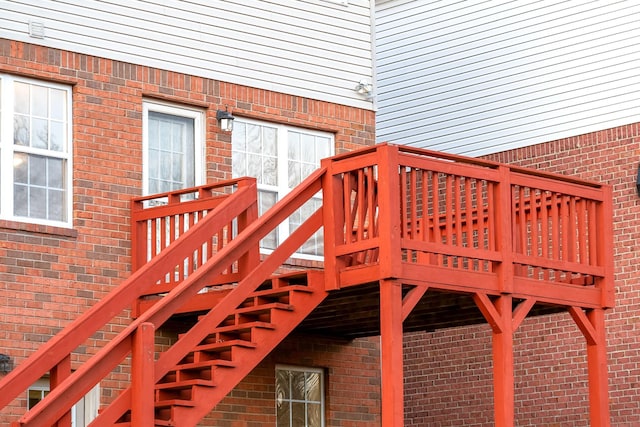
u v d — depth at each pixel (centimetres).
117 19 1591
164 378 1359
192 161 1659
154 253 1535
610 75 1936
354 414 1770
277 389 1714
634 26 1914
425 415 2133
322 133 1800
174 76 1636
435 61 2206
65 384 1138
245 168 1705
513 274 1434
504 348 1402
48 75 1513
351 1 1862
